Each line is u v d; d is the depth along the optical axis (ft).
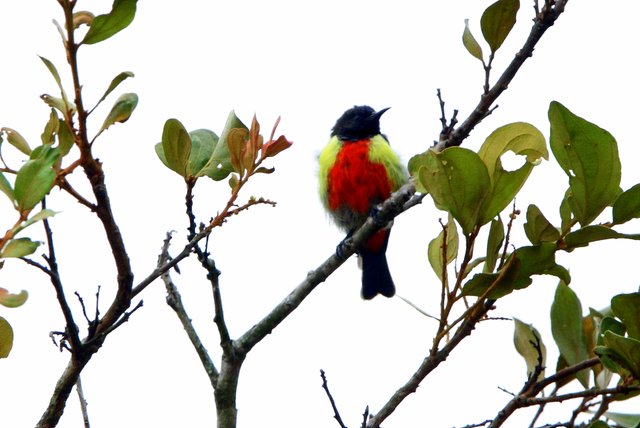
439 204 19.30
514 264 19.47
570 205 19.39
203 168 22.12
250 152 21.03
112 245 19.90
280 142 21.06
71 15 17.63
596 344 21.27
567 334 22.81
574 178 19.01
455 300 20.15
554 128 18.70
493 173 19.33
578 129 18.48
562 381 22.66
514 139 19.77
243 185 21.12
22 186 16.81
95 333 20.18
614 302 19.76
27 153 20.15
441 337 20.52
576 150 18.69
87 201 19.35
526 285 19.72
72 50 17.84
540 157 19.85
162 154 22.66
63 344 20.38
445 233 19.65
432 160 20.80
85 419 22.39
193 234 22.58
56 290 19.45
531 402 19.71
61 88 18.65
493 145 19.92
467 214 19.31
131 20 17.87
